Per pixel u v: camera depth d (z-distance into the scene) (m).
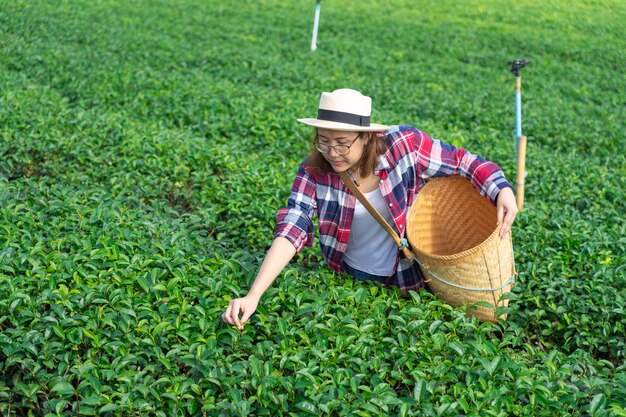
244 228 6.28
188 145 8.16
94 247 5.09
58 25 17.64
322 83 14.22
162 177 7.38
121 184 7.01
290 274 4.83
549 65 18.23
